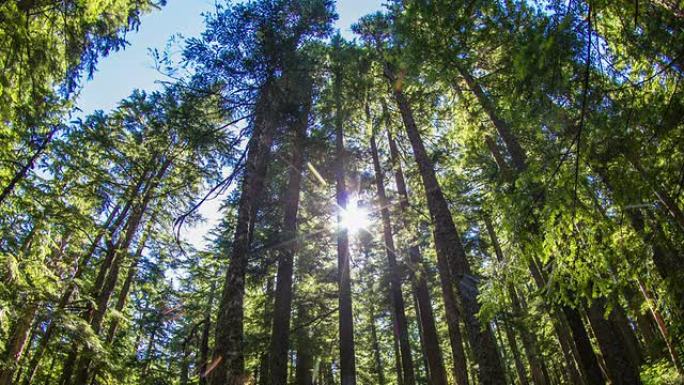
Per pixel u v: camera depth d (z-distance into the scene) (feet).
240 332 28.30
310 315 60.90
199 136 39.34
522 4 16.72
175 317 71.92
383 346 114.32
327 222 58.85
